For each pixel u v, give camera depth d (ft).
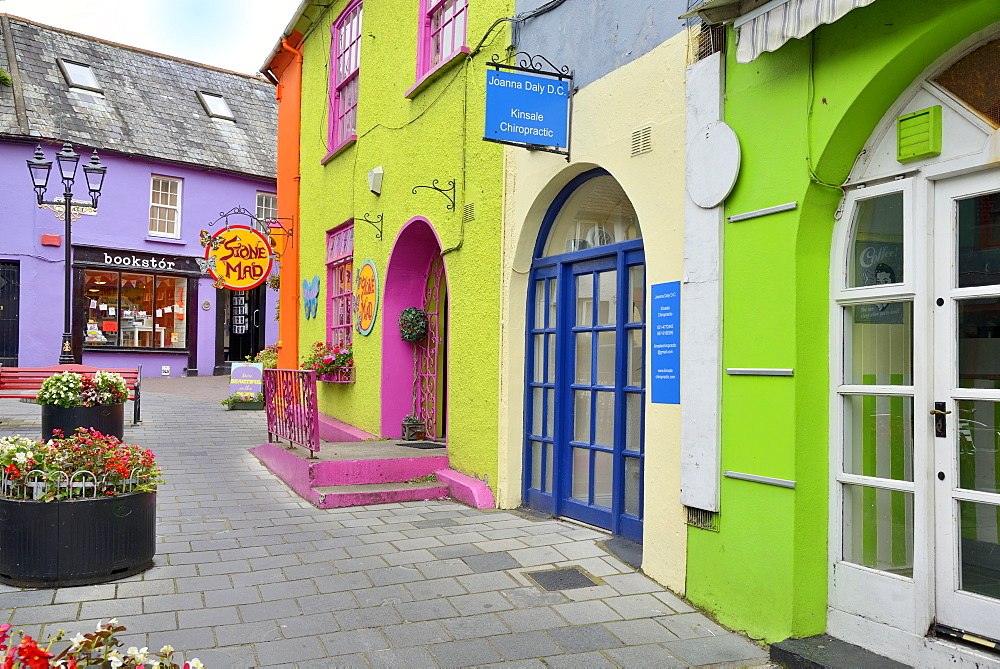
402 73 29.25
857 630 12.44
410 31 28.63
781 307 12.97
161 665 7.57
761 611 13.14
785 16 11.78
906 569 12.01
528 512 21.29
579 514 19.75
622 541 17.93
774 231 13.14
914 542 11.72
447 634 13.12
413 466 24.49
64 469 15.21
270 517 20.83
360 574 16.02
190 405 47.62
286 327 42.73
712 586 14.20
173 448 31.81
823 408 12.99
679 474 15.14
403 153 29.01
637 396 18.02
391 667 11.91
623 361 18.39
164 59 73.15
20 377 36.47
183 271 68.23
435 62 27.12
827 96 12.25
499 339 22.27
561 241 21.15
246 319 74.08
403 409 30.76
